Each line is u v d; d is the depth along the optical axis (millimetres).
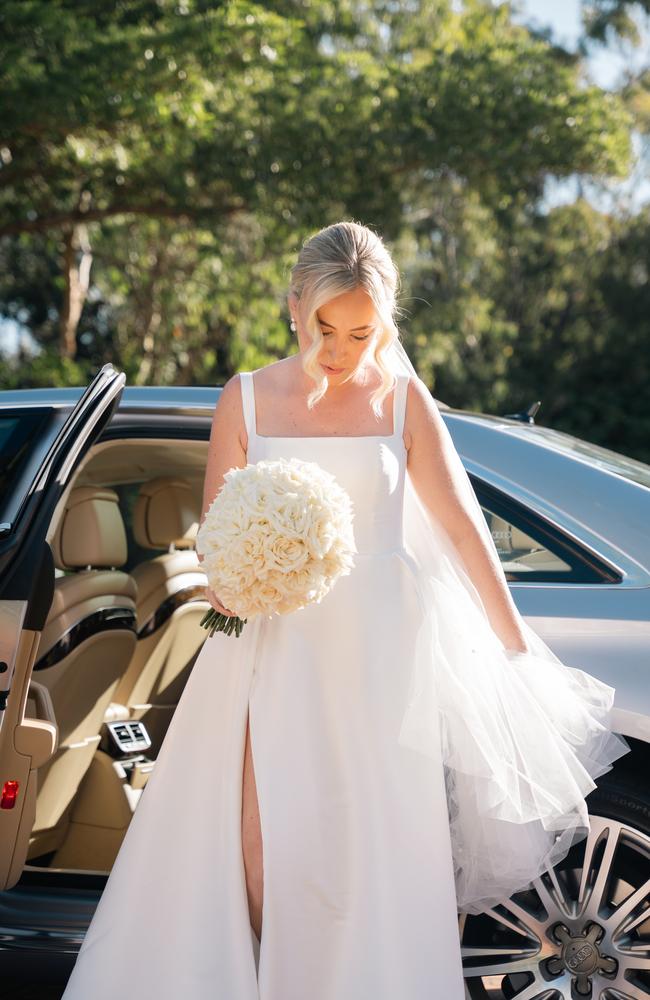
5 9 10977
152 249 18375
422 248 21484
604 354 24125
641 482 2750
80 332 25609
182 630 3748
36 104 10914
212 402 2994
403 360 2398
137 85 11469
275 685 2191
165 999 2174
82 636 3100
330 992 2139
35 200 13742
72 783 3213
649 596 2480
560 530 2607
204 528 2055
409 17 16844
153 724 3732
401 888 2145
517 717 2227
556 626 2467
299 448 2246
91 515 3242
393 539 2275
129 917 2209
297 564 1975
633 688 2373
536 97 13773
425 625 2199
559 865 2494
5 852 2543
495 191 14992
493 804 2178
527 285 24781
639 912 2404
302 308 2160
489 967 2461
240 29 12078
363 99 13547
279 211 13766
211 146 13148
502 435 2830
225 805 2213
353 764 2160
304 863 2131
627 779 2416
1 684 2418
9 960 2531
